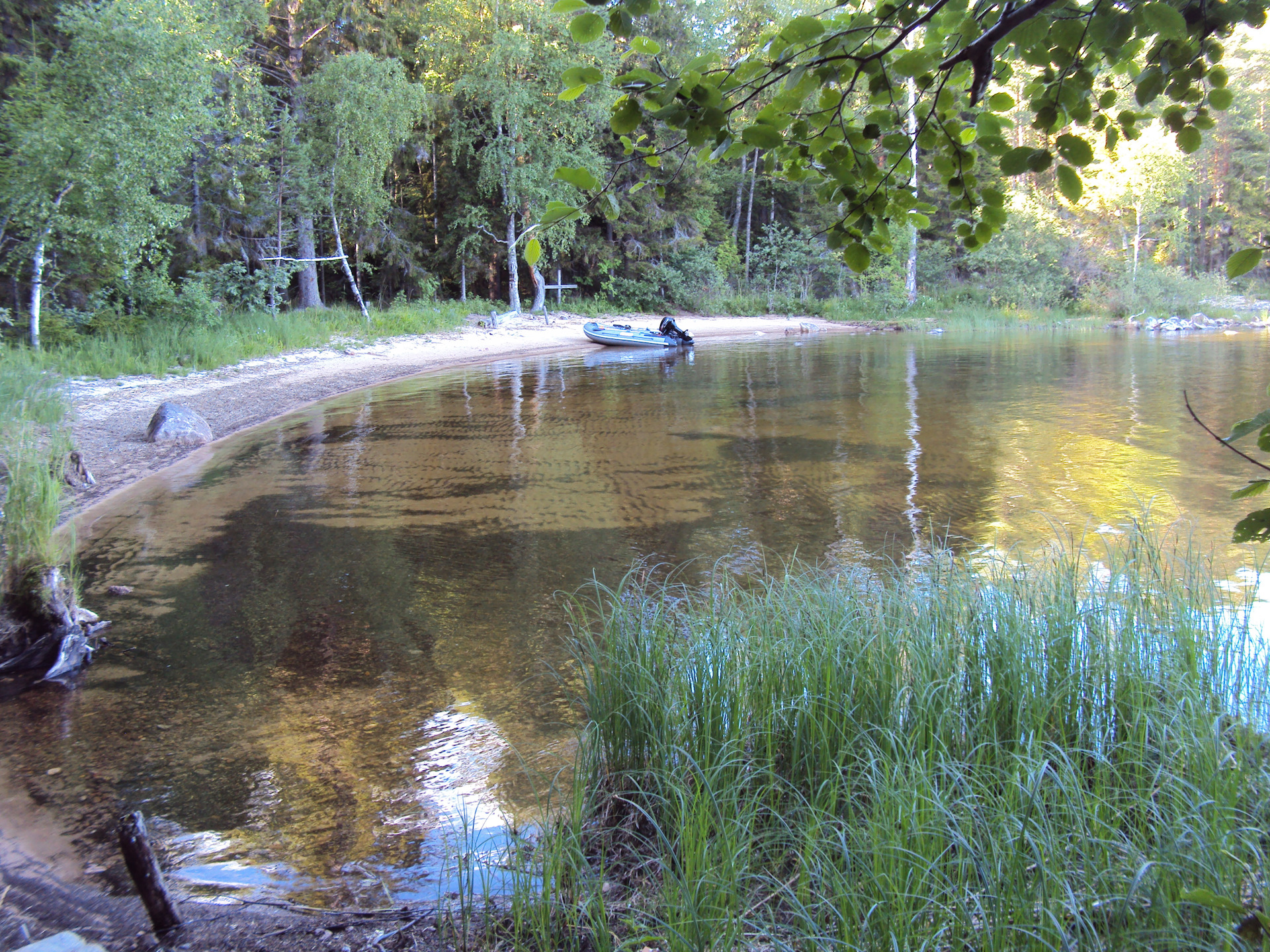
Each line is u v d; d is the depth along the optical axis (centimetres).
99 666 616
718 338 3512
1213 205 4934
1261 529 230
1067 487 1043
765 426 1495
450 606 718
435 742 499
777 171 302
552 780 446
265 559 845
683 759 384
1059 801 321
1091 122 275
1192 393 1794
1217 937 251
